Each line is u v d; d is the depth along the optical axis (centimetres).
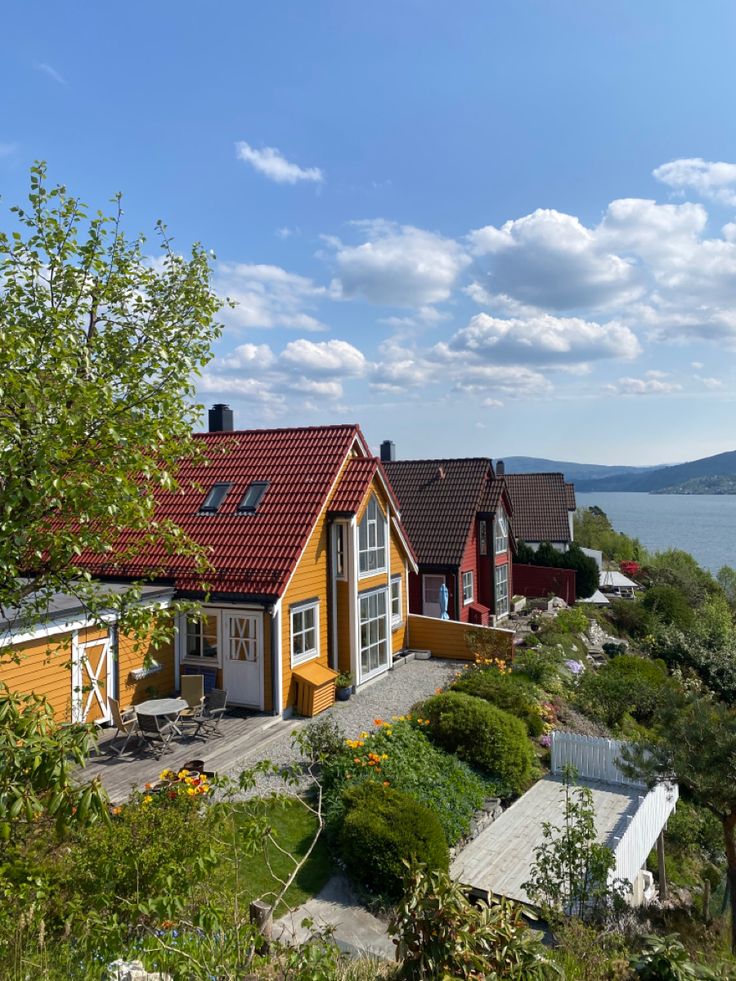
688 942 987
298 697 1600
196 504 1781
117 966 531
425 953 546
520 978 537
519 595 3600
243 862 941
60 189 933
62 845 673
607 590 4138
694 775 1038
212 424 2314
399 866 911
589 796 1052
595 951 740
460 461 2959
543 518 4244
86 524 855
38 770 415
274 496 1733
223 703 1454
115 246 1009
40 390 720
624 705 1959
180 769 1198
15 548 721
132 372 912
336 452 1812
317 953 506
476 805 1209
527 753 1405
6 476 706
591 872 946
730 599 4941
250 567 1563
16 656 949
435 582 2698
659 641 3059
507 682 1773
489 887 1001
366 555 1902
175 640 1600
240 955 520
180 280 1041
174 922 565
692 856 1541
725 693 2731
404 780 1179
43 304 912
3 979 495
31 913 561
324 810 1095
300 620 1653
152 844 674
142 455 814
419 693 1803
